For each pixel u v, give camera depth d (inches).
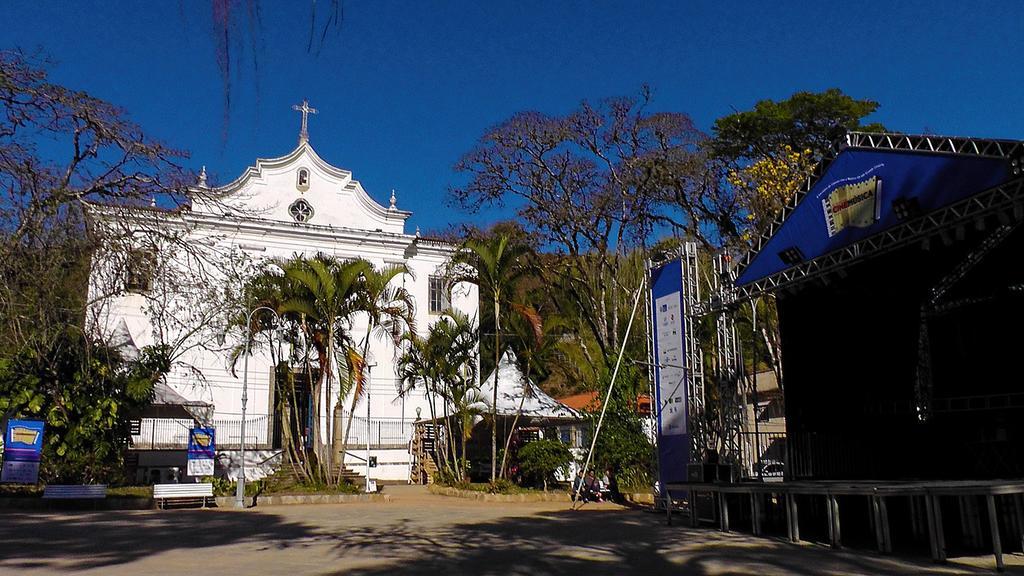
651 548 439.5
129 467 959.6
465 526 572.7
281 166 1286.9
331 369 962.7
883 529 414.0
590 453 797.2
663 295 701.9
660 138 1066.1
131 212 391.2
